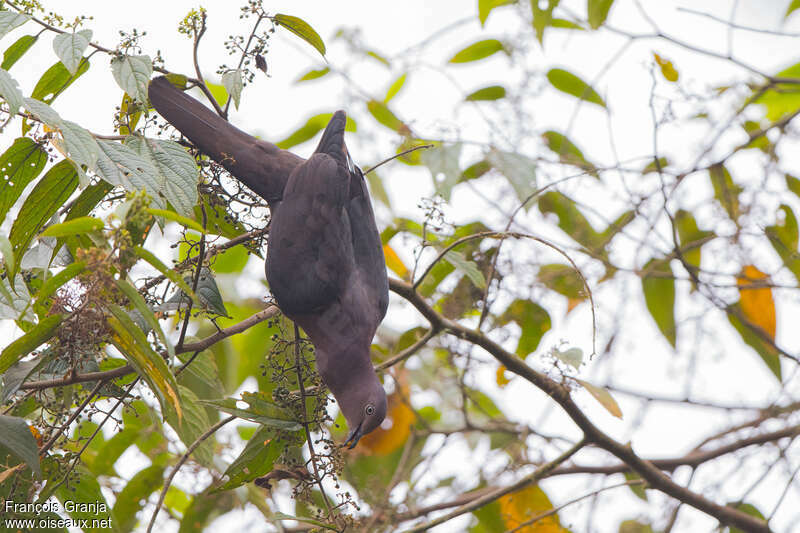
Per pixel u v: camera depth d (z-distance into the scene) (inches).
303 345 298.4
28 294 253.6
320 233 303.7
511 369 347.6
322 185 307.4
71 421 252.8
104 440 401.1
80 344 235.0
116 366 276.1
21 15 243.6
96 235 205.8
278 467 275.6
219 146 299.1
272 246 302.0
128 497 354.6
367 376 310.3
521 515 398.0
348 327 306.3
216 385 316.2
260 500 358.6
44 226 259.0
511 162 368.5
